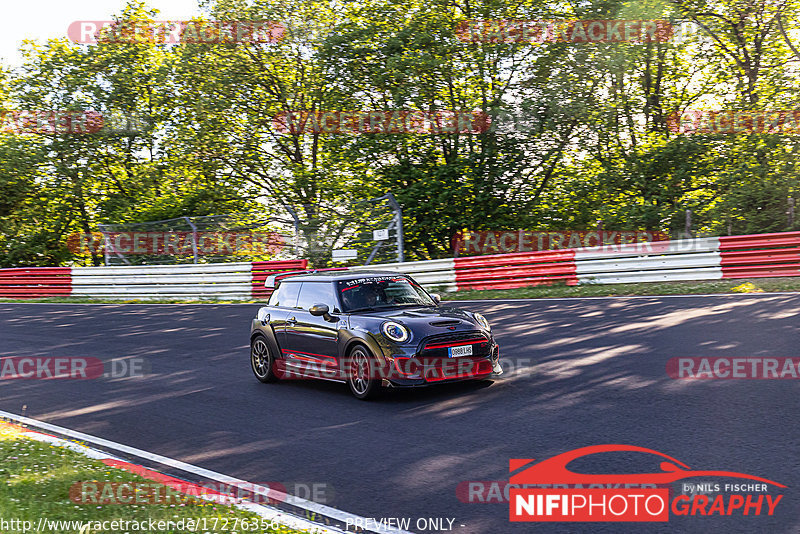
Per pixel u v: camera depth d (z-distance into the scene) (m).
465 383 8.10
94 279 23.12
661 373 7.64
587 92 22.47
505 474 5.01
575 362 8.56
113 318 17.52
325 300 8.47
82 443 6.73
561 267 16.58
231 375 9.73
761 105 21.08
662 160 21.75
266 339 9.11
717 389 6.84
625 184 22.42
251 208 26.58
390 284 8.68
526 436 5.86
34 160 29.77
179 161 27.61
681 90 24.00
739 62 22.75
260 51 26.00
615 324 10.98
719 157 21.64
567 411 6.51
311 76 25.50
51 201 31.47
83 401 8.71
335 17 25.47
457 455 5.52
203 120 26.55
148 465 5.90
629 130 23.36
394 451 5.76
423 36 22.27
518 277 17.08
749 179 19.89
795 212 19.00
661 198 21.48
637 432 5.71
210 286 20.70
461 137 23.09
